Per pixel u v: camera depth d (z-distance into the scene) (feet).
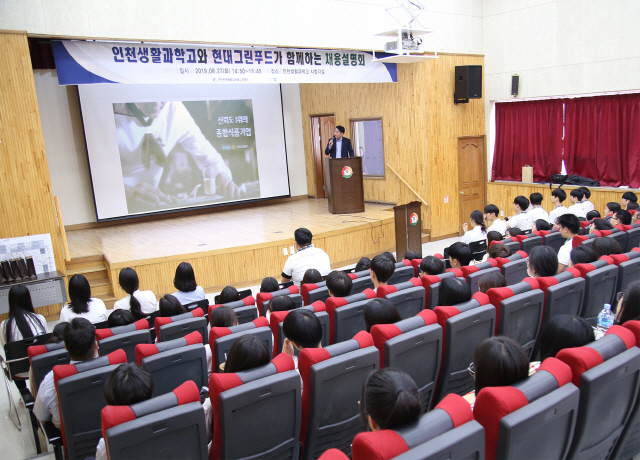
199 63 23.38
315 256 17.67
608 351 5.93
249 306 11.79
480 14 33.06
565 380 5.40
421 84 31.09
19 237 20.30
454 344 8.43
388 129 34.19
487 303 9.49
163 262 23.39
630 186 28.45
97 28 20.67
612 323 9.88
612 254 12.69
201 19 22.77
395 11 28.71
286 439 6.75
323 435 7.23
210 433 6.95
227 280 24.67
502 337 5.56
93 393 7.86
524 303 9.32
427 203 32.22
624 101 28.12
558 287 9.77
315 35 25.95
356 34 27.30
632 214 21.53
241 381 6.33
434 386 8.36
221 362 8.80
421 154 32.09
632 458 7.10
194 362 8.36
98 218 34.68
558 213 23.39
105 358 8.26
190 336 8.82
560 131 31.22
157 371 8.01
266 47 25.02
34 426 10.86
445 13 31.19
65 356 9.52
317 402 6.88
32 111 20.08
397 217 25.38
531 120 32.50
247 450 6.38
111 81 21.62
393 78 30.17
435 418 4.67
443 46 31.35
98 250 26.35
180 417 5.57
